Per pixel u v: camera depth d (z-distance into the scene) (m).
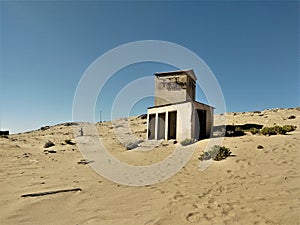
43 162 13.27
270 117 33.28
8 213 5.08
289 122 26.88
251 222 4.14
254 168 8.48
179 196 6.07
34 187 7.40
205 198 5.73
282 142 13.24
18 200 6.02
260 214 4.46
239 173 8.05
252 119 33.22
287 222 4.04
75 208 5.41
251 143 13.79
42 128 59.06
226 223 4.18
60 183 7.99
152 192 6.65
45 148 21.25
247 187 6.38
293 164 8.52
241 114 42.25
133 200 5.93
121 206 5.47
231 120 34.50
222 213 4.66
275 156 10.09
